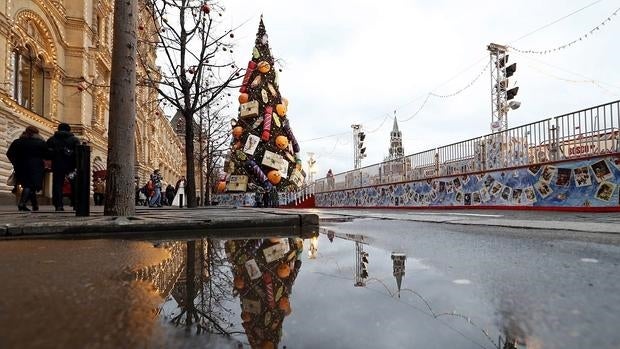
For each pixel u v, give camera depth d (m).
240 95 20.89
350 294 1.66
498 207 13.82
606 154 9.84
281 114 21.33
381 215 9.08
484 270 2.09
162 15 11.56
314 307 1.45
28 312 1.26
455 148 16.30
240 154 20.31
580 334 1.11
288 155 21.56
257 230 4.93
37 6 18.78
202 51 12.20
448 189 16.58
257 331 1.17
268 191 20.38
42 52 19.77
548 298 1.49
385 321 1.27
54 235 4.14
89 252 2.83
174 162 76.50
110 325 1.15
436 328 1.19
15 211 9.30
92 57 25.00
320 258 2.70
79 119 23.00
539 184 12.01
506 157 13.52
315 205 33.16
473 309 1.38
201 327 1.19
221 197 42.47
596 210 10.08
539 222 5.41
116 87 5.70
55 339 1.02
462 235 3.92
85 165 6.56
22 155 9.53
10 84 16.53
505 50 24.81
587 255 2.51
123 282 1.77
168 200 30.59
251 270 2.26
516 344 1.04
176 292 1.68
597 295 1.52
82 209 6.52
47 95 20.78
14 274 1.93
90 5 24.66
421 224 5.64
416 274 2.06
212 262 2.54
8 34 16.12
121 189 5.74
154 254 2.78
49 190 19.98
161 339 1.06
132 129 5.84
